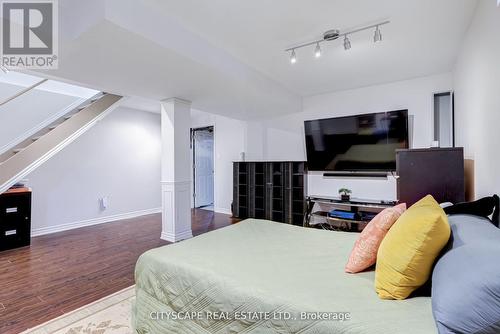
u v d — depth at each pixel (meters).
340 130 4.18
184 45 2.28
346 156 4.14
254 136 5.42
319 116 4.55
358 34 2.46
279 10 2.07
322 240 1.91
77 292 2.30
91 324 1.82
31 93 4.17
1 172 3.10
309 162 4.50
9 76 3.96
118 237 3.98
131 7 1.85
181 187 3.83
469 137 2.41
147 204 5.85
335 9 2.07
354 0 1.96
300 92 4.42
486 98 1.83
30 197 3.64
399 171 2.42
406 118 3.65
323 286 1.21
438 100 3.66
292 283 1.23
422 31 2.42
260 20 2.21
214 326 1.23
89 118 3.91
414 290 1.11
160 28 2.06
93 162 4.91
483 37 1.86
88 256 3.18
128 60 2.37
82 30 1.85
